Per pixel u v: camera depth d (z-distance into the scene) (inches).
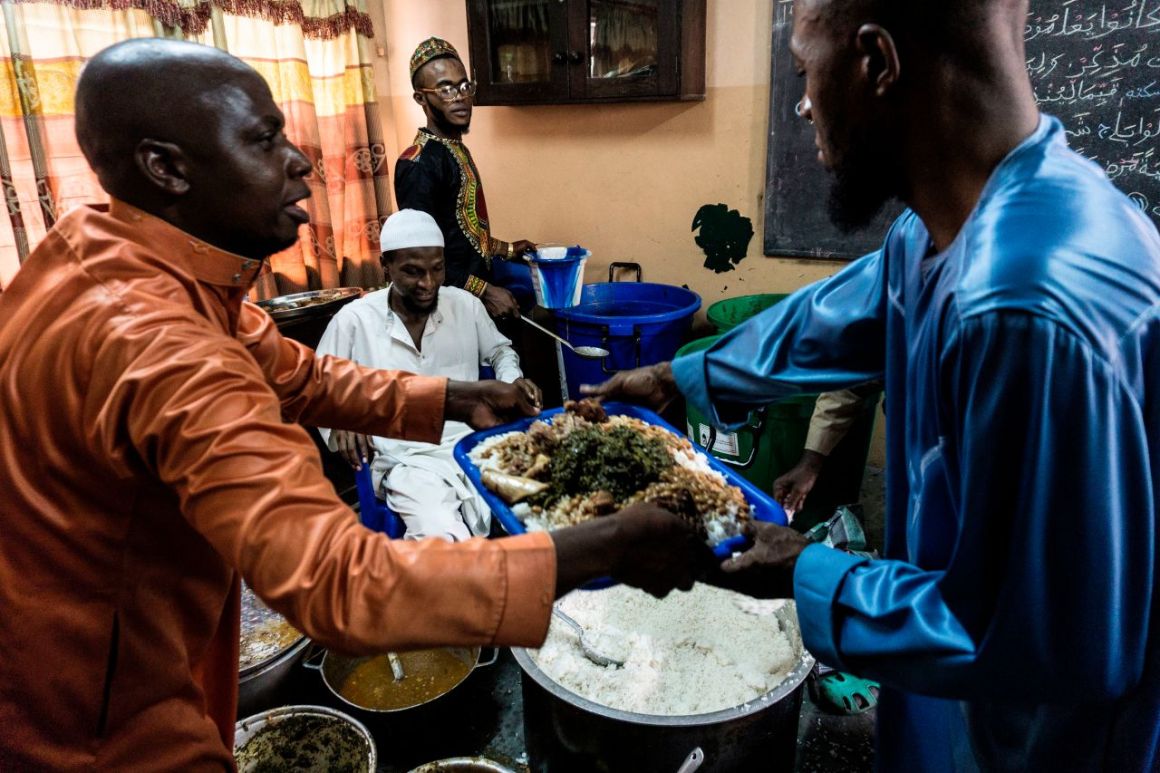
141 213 32.8
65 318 30.5
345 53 124.6
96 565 32.6
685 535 32.2
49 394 30.6
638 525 30.5
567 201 131.6
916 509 32.7
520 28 114.4
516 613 27.4
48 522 32.0
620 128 121.8
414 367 90.4
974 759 34.8
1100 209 25.2
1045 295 23.3
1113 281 23.9
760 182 112.3
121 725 34.8
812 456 79.3
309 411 47.0
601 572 29.9
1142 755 28.8
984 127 27.0
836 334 41.4
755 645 62.2
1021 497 24.2
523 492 46.7
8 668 33.1
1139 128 85.5
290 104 117.1
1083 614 24.6
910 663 28.0
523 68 117.5
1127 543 24.7
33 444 31.4
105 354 29.3
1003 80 26.5
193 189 32.5
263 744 60.2
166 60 31.0
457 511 81.3
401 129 146.7
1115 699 26.3
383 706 65.8
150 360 28.7
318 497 27.2
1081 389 23.0
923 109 27.4
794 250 111.4
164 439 27.8
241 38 108.7
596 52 108.7
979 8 25.3
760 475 90.2
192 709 37.3
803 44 29.6
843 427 77.2
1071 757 30.2
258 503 26.4
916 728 40.4
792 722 55.4
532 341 124.1
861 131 29.2
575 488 47.7
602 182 126.7
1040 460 23.6
